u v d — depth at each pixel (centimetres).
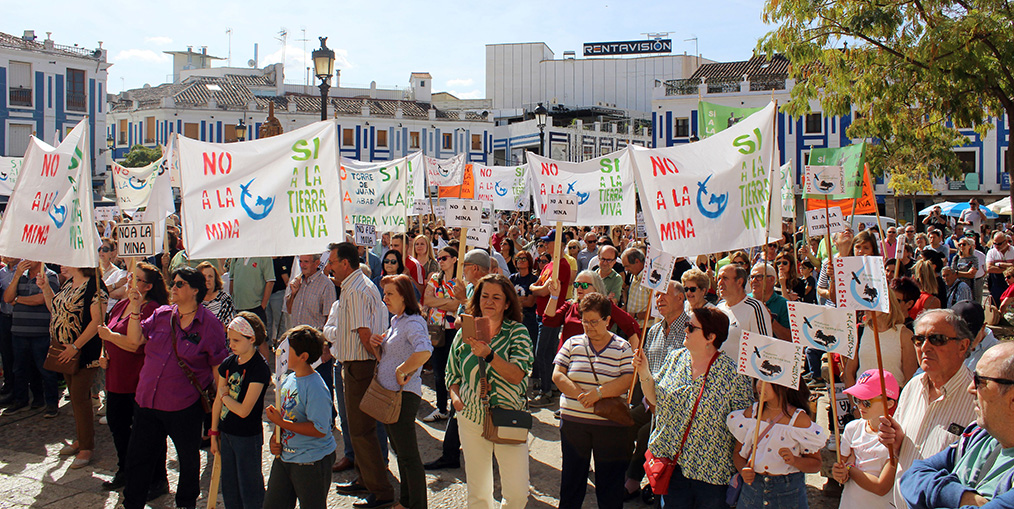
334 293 725
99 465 651
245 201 554
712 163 556
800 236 1560
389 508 554
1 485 601
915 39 1308
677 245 527
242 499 498
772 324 616
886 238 1260
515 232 1477
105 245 838
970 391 289
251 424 495
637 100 6694
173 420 533
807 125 3997
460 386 512
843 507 389
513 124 5869
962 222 2089
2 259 870
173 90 5181
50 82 3997
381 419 514
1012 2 1242
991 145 3866
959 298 988
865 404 395
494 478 625
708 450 423
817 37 1357
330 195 583
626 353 490
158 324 543
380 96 5925
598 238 1183
